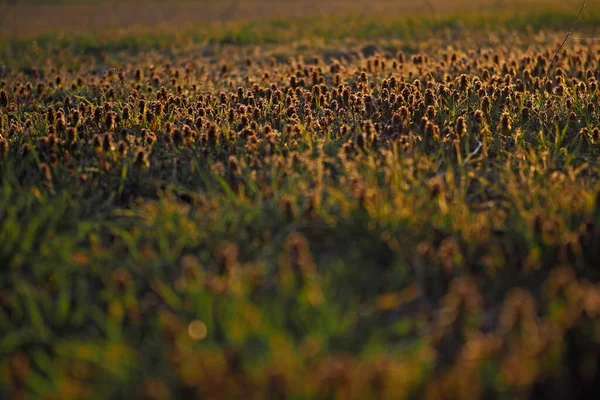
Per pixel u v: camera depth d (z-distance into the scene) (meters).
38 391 3.62
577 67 10.15
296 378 3.44
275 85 8.97
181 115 8.14
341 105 8.23
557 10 19.27
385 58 12.43
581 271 4.50
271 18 23.50
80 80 10.38
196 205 5.61
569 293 3.98
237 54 15.27
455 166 6.29
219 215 5.19
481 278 4.46
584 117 7.47
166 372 3.66
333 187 5.65
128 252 4.98
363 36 17.48
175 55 15.34
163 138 7.21
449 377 3.44
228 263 4.38
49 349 4.05
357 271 4.53
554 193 5.34
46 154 6.56
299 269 4.25
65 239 4.96
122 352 3.77
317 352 3.66
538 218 4.68
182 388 3.52
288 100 8.25
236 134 7.10
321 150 6.44
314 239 4.98
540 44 14.16
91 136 7.42
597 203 5.10
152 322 4.15
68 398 3.49
